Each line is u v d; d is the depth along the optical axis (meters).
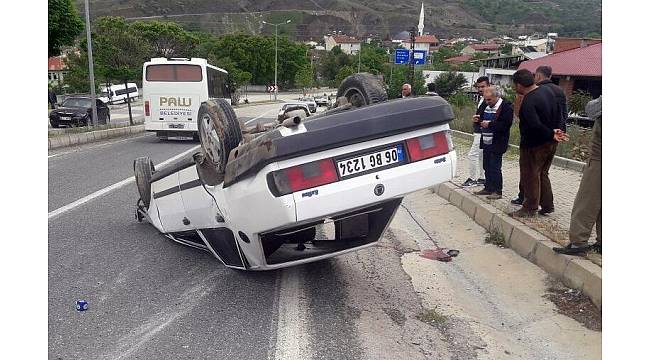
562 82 30.17
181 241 6.31
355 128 4.02
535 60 33.84
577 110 21.38
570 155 11.97
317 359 3.78
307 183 3.99
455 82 33.91
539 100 6.22
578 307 4.59
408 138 4.21
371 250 6.41
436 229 7.51
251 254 4.76
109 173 11.35
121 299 4.78
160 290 5.01
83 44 43.97
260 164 4.02
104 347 3.92
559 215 6.83
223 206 4.72
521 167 6.60
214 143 4.68
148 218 6.96
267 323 4.35
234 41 81.75
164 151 16.55
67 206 8.23
